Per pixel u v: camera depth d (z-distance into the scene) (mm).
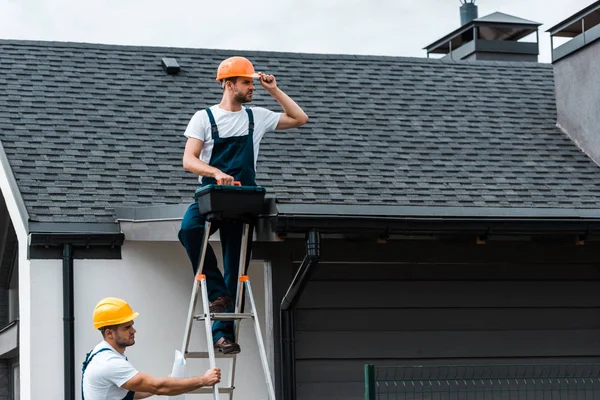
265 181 13242
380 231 11359
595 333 13469
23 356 12297
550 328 13328
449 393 11789
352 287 12766
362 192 13211
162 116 14797
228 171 9711
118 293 12305
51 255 12086
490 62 18250
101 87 15320
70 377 11867
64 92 14992
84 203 12555
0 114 14117
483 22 21078
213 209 9328
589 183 14344
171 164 13680
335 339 12602
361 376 12602
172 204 12789
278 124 10078
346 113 15633
